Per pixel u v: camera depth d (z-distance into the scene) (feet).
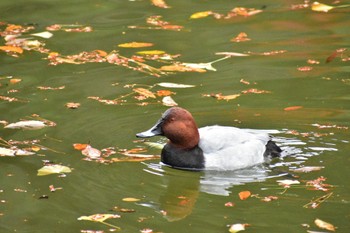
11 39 53.67
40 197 32.78
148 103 43.47
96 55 51.26
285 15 58.49
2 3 62.34
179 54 51.08
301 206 31.71
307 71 47.60
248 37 54.08
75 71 48.65
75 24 57.62
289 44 52.47
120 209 31.68
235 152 36.55
